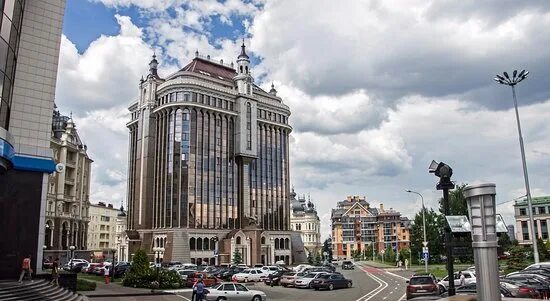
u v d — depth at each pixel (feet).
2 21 85.56
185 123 293.84
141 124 319.06
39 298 73.61
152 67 324.80
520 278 89.10
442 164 48.49
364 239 539.70
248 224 305.73
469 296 41.47
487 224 34.01
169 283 127.24
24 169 103.35
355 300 102.01
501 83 110.42
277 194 340.18
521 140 108.06
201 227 288.10
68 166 274.77
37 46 110.93
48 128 109.60
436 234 265.54
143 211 300.81
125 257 298.97
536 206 376.27
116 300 96.99
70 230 274.36
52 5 114.73
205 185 294.87
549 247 265.95
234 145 316.81
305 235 536.42
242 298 91.15
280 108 354.54
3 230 98.63
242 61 333.83
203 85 303.68
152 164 307.99
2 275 96.53
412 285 91.20
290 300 103.45
